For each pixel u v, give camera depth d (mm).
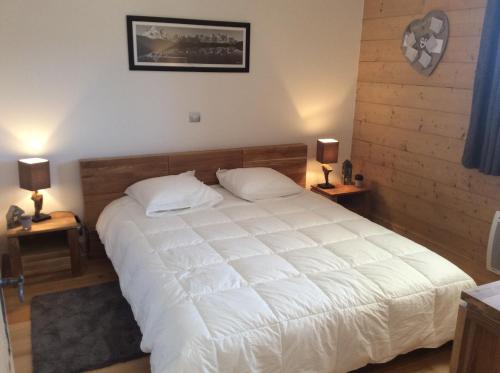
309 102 4098
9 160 3158
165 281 2129
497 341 1207
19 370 2229
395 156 3895
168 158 3523
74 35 3137
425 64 3457
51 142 3246
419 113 3584
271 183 3510
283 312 1908
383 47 3877
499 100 2801
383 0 3822
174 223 2883
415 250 2531
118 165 3365
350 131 4371
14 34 2979
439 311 2234
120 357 2318
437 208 3525
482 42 2852
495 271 2998
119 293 2947
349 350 2021
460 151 3260
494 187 3031
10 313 2711
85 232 3430
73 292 2945
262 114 3932
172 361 1703
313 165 4285
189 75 3562
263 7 3682
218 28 3557
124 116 3428
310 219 3008
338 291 2062
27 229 2949
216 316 1848
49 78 3141
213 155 3688
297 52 3916
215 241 2609
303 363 1924
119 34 3260
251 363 1802
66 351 2357
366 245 2570
